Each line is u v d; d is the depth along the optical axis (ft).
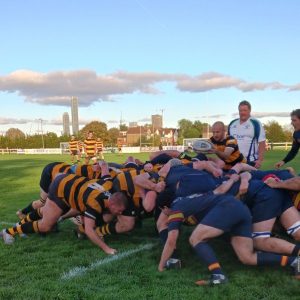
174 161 18.07
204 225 14.65
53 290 14.23
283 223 15.99
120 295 13.61
